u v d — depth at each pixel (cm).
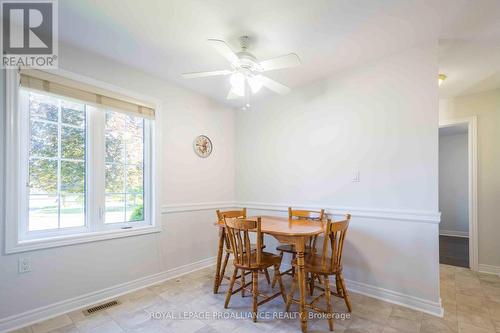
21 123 201
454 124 342
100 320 203
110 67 250
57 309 210
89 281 230
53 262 210
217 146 366
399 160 237
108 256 244
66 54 220
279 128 339
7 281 187
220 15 184
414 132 230
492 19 187
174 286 271
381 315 210
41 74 205
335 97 284
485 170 319
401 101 237
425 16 185
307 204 306
